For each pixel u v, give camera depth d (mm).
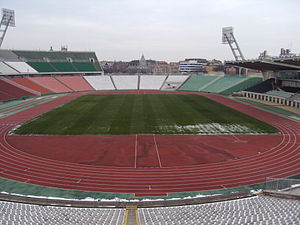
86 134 41062
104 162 30266
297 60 50750
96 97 84438
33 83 96625
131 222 16484
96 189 24281
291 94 68812
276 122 48719
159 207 19969
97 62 131125
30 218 16734
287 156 31625
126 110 60250
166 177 26578
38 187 24578
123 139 38562
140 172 27688
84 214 17828
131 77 123812
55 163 29953
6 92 80812
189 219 16391
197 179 26094
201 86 108875
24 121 49812
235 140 37906
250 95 83875
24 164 29656
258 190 23375
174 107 64500
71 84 108188
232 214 16891
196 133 41438
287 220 15070
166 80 121938
